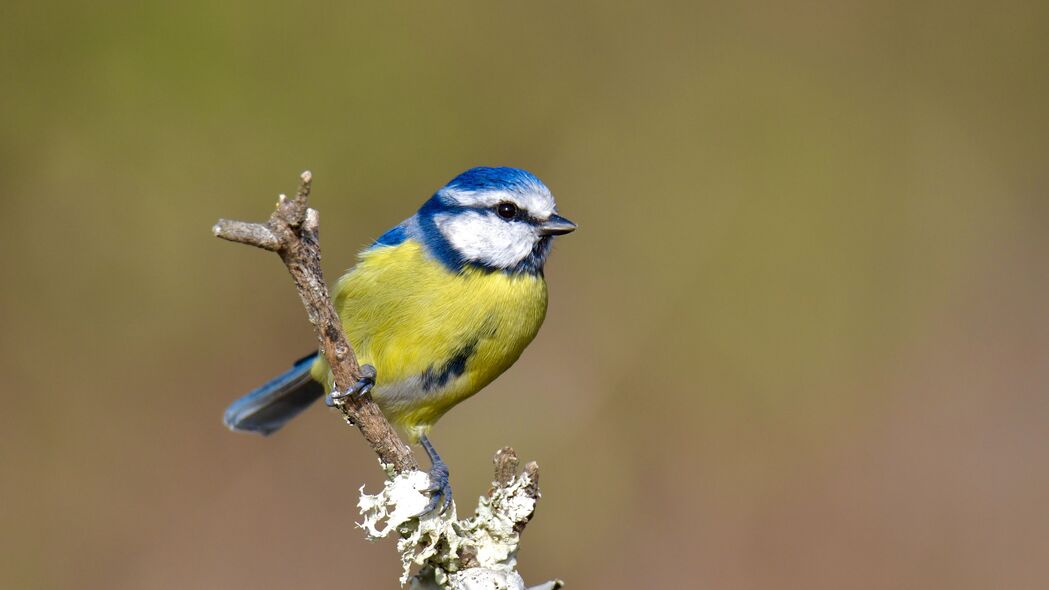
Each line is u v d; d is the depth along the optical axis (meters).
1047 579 10.78
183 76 12.66
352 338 7.71
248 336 12.16
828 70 14.02
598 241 13.28
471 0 13.55
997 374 12.25
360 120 13.19
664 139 13.76
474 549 6.27
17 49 12.27
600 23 13.84
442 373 7.72
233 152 12.74
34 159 12.25
